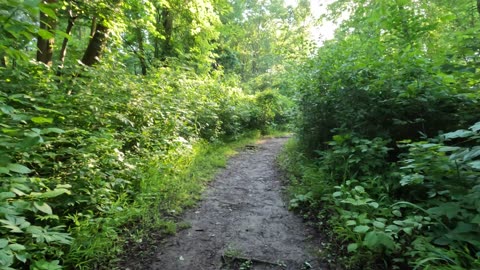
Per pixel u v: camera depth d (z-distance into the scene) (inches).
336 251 112.7
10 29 75.5
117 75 215.8
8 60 163.3
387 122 165.0
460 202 91.8
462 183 99.0
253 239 127.7
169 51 468.4
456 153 90.0
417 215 107.0
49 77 169.3
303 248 118.5
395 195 130.7
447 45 162.7
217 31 487.5
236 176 229.3
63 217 112.6
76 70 184.7
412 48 161.5
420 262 81.2
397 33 168.7
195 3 385.4
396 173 128.1
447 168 100.4
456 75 137.9
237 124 398.6
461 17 194.5
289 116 285.9
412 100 146.0
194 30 431.8
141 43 413.4
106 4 250.1
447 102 142.1
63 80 177.3
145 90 230.7
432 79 145.1
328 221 130.3
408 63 152.4
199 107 303.6
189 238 128.0
